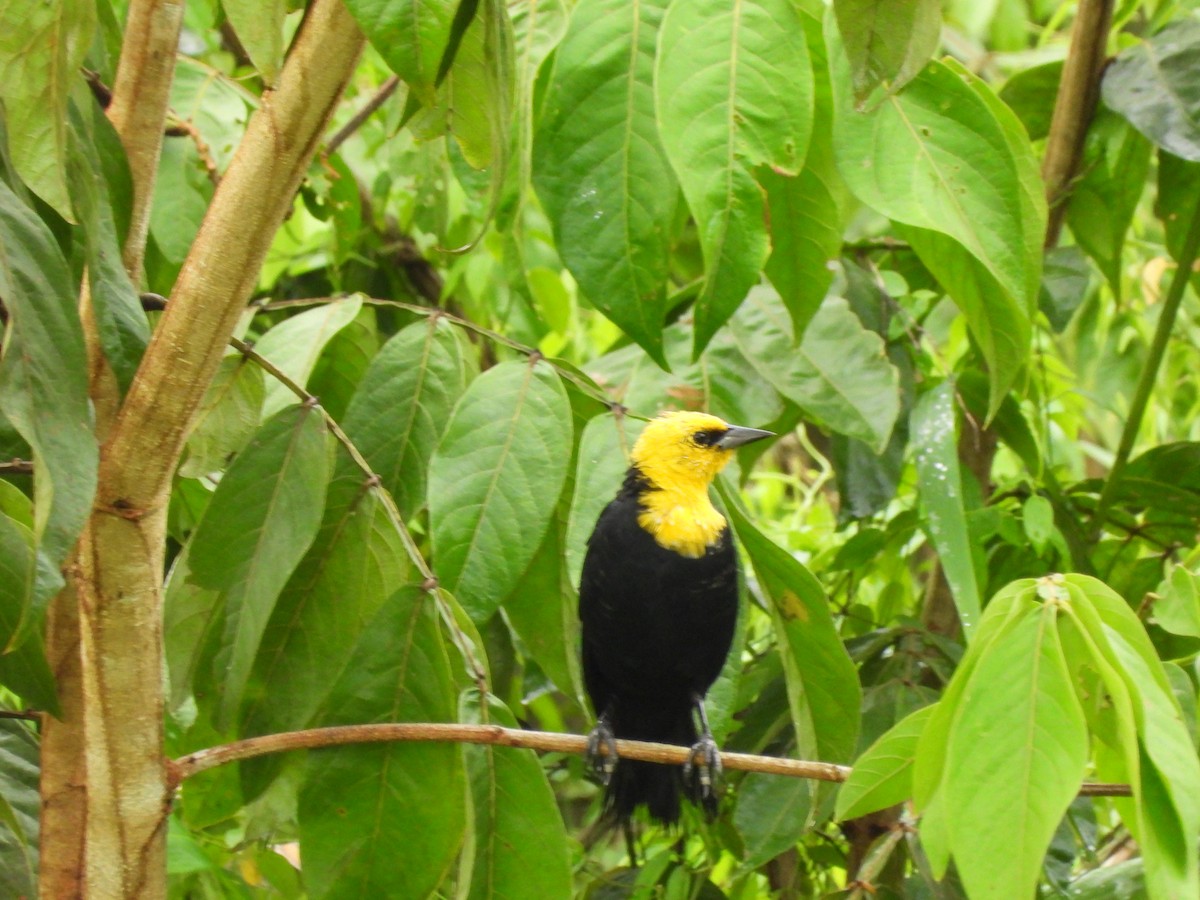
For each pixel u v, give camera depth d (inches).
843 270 351.6
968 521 331.6
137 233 220.4
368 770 228.1
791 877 347.9
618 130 239.6
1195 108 323.3
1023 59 527.8
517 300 461.7
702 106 222.8
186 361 196.2
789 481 505.4
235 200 196.4
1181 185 347.9
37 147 188.2
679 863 329.7
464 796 225.3
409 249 487.5
